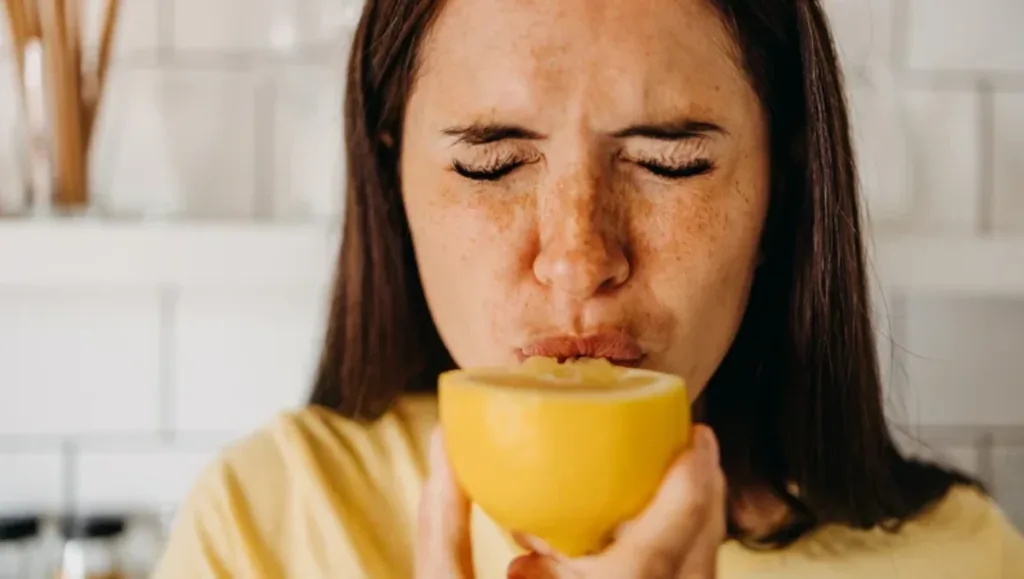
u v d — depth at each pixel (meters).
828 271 0.68
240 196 0.99
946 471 0.83
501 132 0.55
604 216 0.55
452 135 0.57
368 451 0.75
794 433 0.72
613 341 0.56
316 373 0.81
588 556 0.47
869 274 0.83
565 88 0.54
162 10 0.98
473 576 0.51
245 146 0.99
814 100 0.64
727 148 0.57
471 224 0.57
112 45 0.92
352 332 0.75
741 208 0.59
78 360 1.01
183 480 1.02
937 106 1.04
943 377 1.07
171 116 0.98
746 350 0.73
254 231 0.84
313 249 0.84
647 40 0.54
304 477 0.72
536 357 0.52
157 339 1.01
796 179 0.67
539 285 0.56
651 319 0.56
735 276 0.59
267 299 1.02
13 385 1.00
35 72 0.88
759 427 0.74
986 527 0.79
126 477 1.02
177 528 0.73
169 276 0.83
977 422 1.07
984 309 1.06
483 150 0.56
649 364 0.57
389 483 0.74
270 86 0.99
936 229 1.03
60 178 0.88
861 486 0.73
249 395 1.02
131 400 1.01
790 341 0.70
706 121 0.56
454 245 0.58
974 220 1.04
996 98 1.04
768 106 0.61
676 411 0.45
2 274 0.82
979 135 1.04
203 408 1.02
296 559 0.71
